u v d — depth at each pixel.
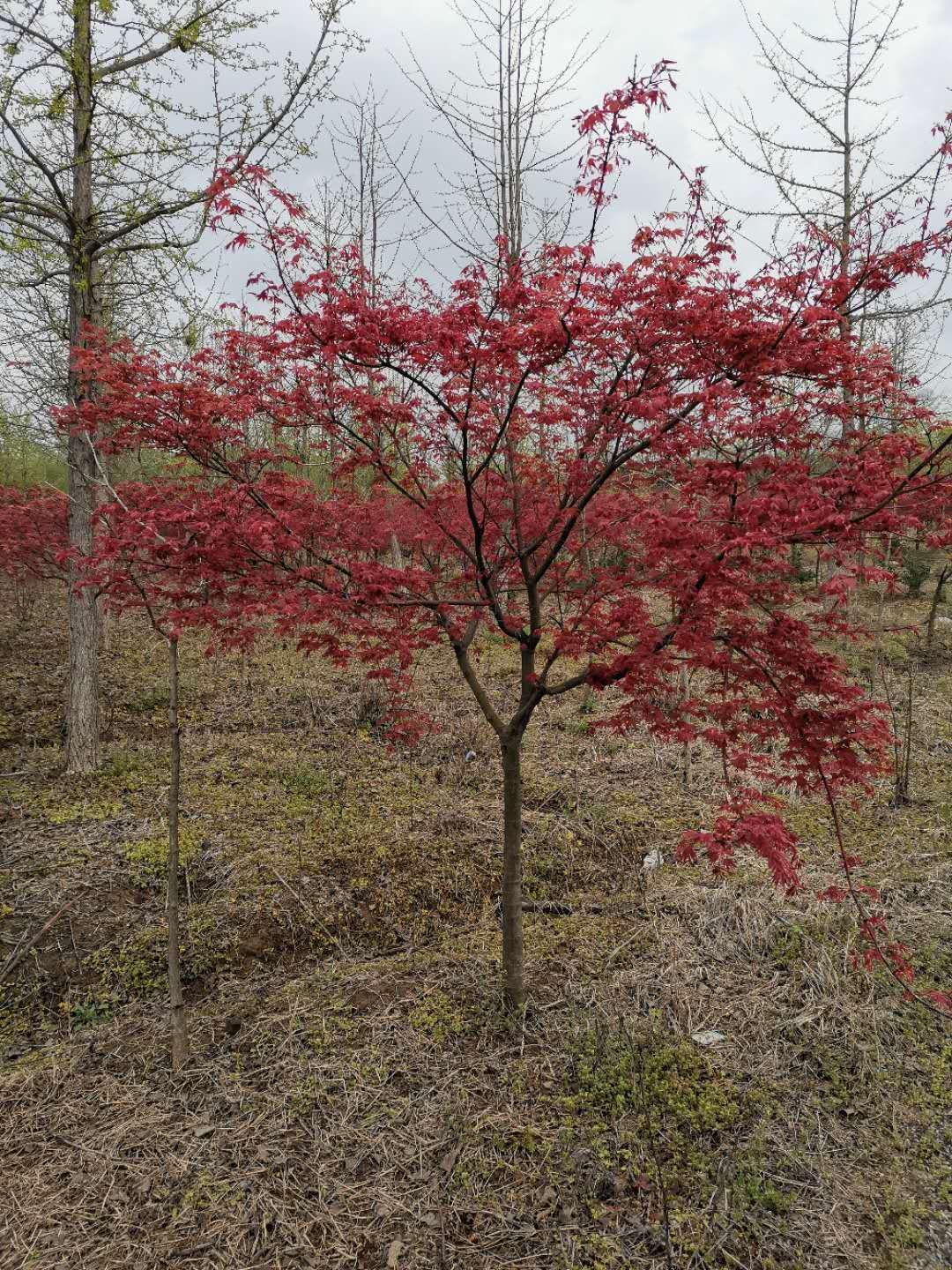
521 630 4.01
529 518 3.96
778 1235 2.83
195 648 11.03
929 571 14.08
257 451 3.85
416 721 5.48
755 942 4.55
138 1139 3.33
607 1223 2.89
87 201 6.77
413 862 5.56
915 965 4.28
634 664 3.33
